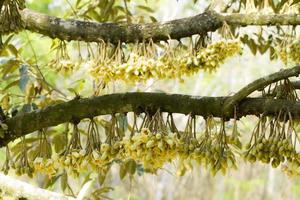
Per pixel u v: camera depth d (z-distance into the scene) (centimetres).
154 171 579
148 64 423
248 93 390
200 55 429
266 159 392
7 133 445
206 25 435
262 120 397
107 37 437
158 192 1250
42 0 884
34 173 441
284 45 504
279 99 398
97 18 600
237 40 432
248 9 473
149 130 396
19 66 561
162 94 414
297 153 388
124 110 419
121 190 1182
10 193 335
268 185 1345
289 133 389
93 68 434
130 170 572
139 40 436
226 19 436
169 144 385
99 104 422
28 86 556
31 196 332
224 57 439
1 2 418
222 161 397
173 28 433
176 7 1060
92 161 412
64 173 550
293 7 496
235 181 1332
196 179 1287
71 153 416
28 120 442
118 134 421
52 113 434
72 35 443
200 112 408
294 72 384
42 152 445
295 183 1323
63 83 820
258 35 572
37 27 446
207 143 399
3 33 446
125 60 443
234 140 400
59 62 468
